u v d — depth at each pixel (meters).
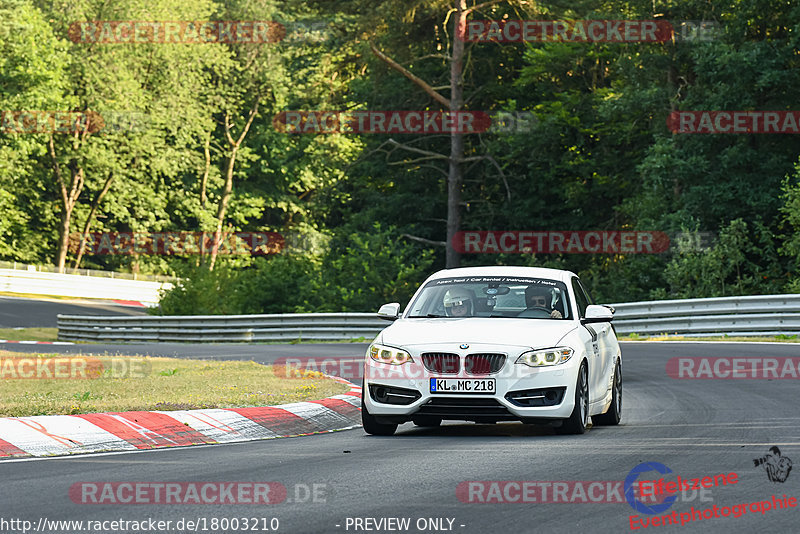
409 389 14.24
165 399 17.23
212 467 11.37
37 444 12.88
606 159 59.19
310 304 61.56
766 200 46.69
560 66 59.66
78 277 88.94
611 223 59.84
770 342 30.97
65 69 100.31
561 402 14.05
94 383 21.14
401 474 10.67
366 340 44.69
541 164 62.00
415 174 67.88
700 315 35.91
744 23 47.59
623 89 53.59
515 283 15.98
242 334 47.12
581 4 59.62
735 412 16.45
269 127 113.56
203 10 110.94
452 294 15.88
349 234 65.94
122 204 110.19
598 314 15.45
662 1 51.69
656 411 17.36
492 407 14.01
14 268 92.38
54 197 111.69
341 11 62.97
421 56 66.50
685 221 47.66
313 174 116.06
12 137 96.12
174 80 105.88
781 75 45.59
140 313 75.62
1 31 93.75
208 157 112.44
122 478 10.54
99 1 103.00
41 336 56.78
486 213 63.41
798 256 44.94
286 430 15.62
